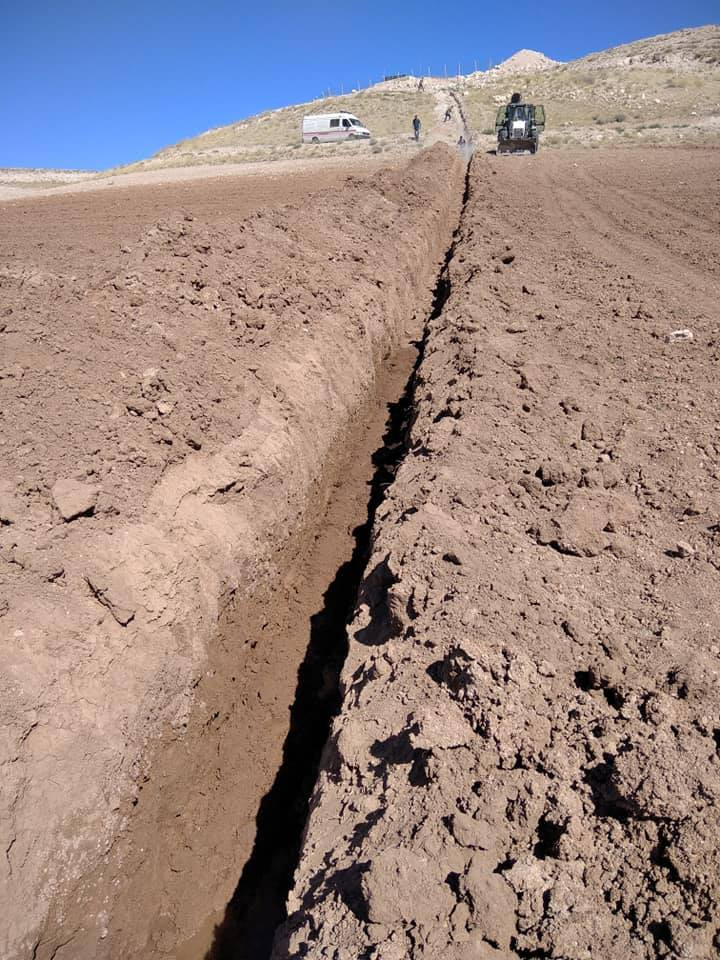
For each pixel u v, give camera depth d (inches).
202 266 296.5
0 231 612.7
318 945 104.6
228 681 197.0
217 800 179.2
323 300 346.9
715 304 369.1
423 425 264.4
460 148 1454.2
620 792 112.3
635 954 94.3
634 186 800.9
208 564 196.2
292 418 269.9
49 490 174.6
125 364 219.5
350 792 131.7
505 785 119.6
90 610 162.1
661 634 150.3
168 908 154.1
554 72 2679.6
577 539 179.6
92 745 147.3
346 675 163.2
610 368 291.7
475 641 148.7
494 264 457.7
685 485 206.4
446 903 103.9
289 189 868.0
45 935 129.3
